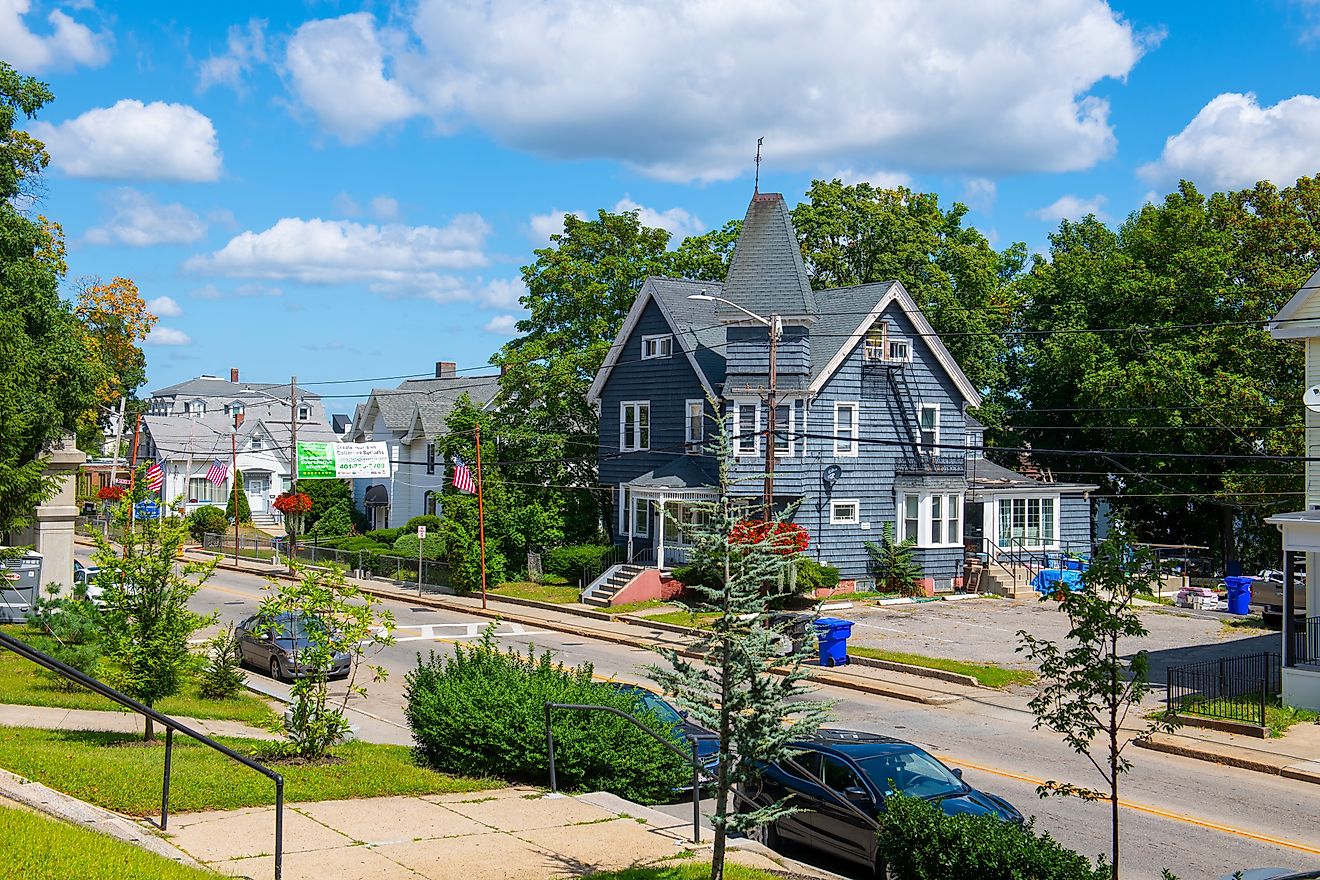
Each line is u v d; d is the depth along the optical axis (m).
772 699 10.51
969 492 44.84
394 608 43.88
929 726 23.53
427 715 16.67
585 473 50.47
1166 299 49.25
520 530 47.19
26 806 11.73
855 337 43.09
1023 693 26.86
